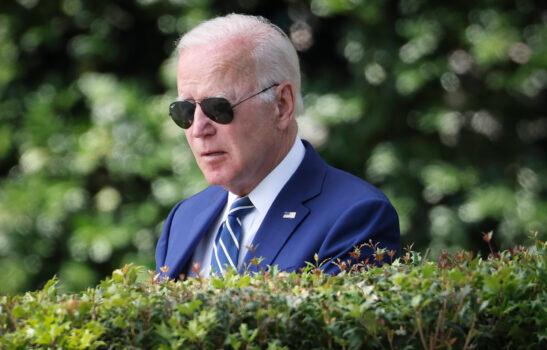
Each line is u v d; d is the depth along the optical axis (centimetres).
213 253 1123
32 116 2262
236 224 1121
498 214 2136
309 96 2223
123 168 2211
